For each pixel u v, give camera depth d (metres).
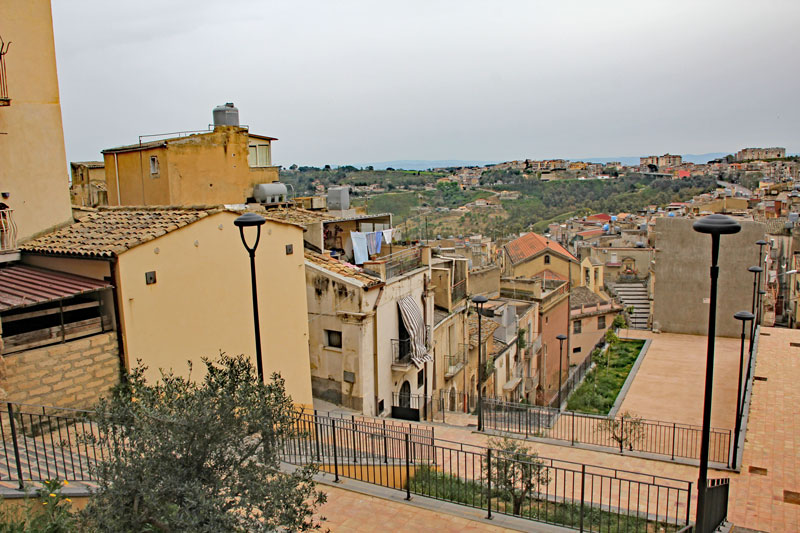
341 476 13.72
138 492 7.02
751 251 39.09
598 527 12.37
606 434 21.70
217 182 27.67
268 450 8.07
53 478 9.93
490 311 33.19
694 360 34.75
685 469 17.64
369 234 25.78
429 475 13.55
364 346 20.28
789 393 24.28
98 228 15.35
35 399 12.29
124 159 27.62
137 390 7.97
